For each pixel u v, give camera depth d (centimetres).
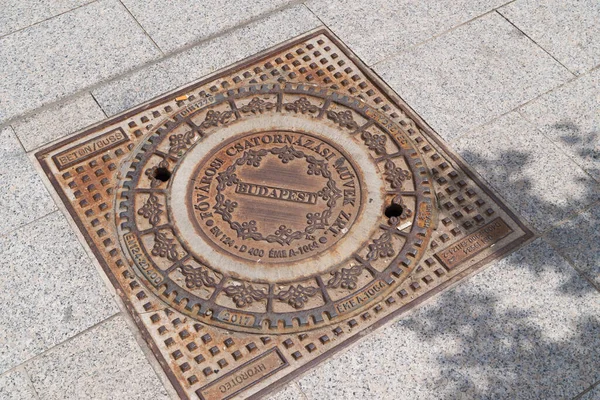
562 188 213
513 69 233
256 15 245
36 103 228
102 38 240
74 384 190
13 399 189
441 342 194
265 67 234
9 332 196
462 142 221
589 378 190
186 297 199
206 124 222
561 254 204
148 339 195
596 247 205
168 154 218
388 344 194
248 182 213
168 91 230
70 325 197
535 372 191
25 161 219
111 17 244
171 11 246
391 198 212
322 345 194
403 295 200
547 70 233
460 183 214
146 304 199
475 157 218
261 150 218
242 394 189
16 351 194
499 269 202
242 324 196
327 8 246
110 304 199
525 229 208
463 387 189
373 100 228
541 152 219
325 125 222
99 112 226
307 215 208
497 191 213
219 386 189
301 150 218
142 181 214
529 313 197
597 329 195
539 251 204
